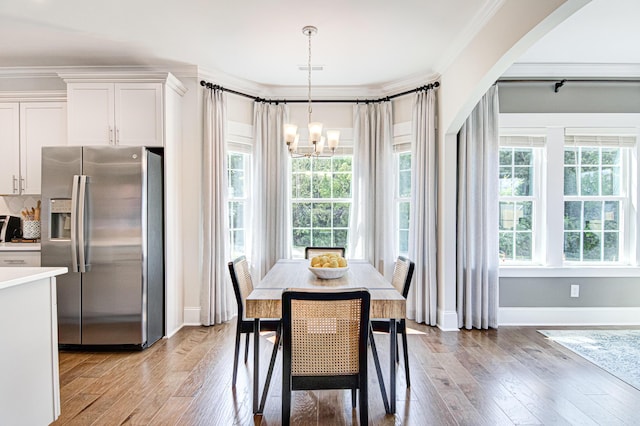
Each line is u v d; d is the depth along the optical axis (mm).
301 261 3275
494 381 2480
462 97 3127
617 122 3723
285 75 3877
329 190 4348
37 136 3539
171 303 3475
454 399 2242
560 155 3746
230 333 3477
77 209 2961
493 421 2010
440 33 2943
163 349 3078
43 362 1816
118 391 2334
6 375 1611
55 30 2891
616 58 3498
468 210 3551
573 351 3023
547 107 3730
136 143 3334
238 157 4219
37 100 3539
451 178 3557
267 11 2607
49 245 3018
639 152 3760
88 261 3012
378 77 3914
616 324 3754
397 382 2461
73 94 3338
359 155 4160
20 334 1681
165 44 3152
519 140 3768
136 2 2488
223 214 3795
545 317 3758
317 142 2580
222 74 3830
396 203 4211
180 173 3678
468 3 2508
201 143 3766
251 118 4211
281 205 4141
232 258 4148
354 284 2303
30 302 1739
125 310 3039
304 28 2867
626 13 2676
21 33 2938
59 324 3039
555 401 2227
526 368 2689
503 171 3824
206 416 2053
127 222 3035
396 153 4164
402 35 2980
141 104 3330
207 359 2859
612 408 2152
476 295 3578
